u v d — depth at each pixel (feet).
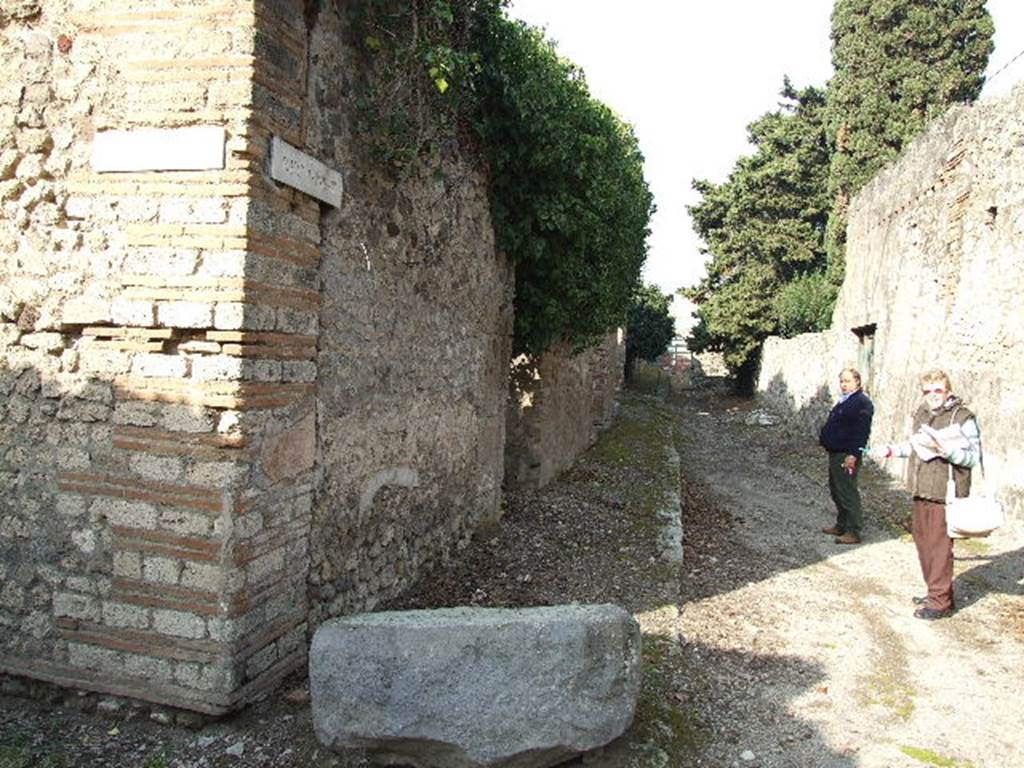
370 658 11.29
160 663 12.55
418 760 11.37
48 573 13.15
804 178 86.43
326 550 15.17
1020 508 29.04
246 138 11.95
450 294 21.04
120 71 12.44
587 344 33.50
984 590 22.13
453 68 16.55
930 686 15.83
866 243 53.78
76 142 12.75
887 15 69.05
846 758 12.96
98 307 12.61
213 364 12.15
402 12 15.94
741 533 28.71
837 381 57.16
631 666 12.11
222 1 11.99
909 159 45.37
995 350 32.09
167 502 12.43
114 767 11.48
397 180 17.49
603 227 28.55
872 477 41.47
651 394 100.83
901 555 26.07
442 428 21.06
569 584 20.43
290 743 12.04
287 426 13.56
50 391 12.98
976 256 34.86
